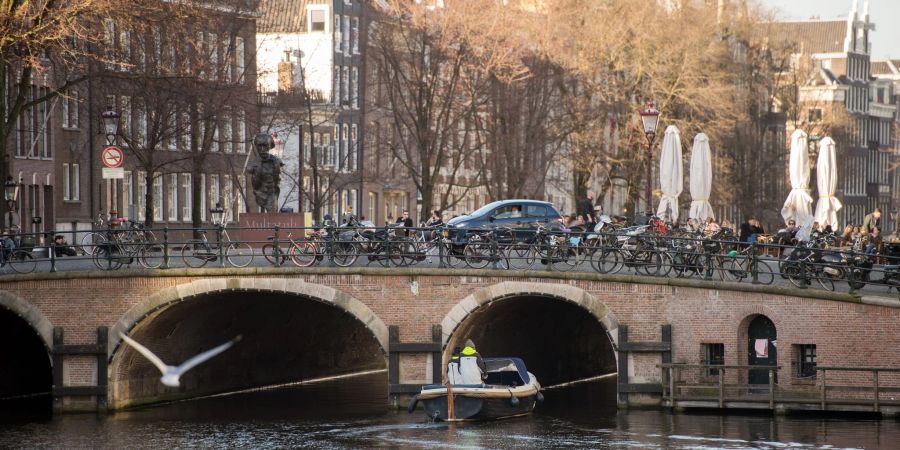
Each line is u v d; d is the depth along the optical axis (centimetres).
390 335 9850
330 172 16500
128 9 10325
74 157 14338
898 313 9156
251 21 14525
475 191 19875
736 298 9575
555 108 15062
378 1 16388
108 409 9894
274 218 11125
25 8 9712
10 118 10394
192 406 10444
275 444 8656
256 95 14925
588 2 15388
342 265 9869
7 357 10719
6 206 11094
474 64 14162
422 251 10075
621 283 9769
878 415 9194
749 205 17875
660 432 8812
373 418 9656
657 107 15388
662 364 9638
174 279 9838
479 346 10794
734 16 18000
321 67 17788
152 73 11525
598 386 12131
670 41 15388
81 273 9819
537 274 9806
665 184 11856
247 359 11638
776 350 9512
